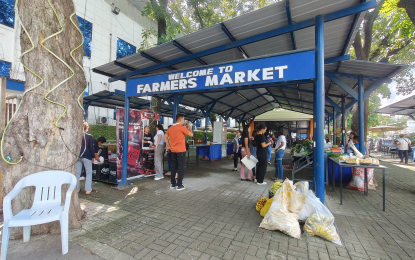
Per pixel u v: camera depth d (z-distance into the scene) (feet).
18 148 9.04
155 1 29.32
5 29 25.30
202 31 13.48
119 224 10.53
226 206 13.33
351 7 10.64
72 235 9.32
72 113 10.20
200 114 44.45
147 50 15.88
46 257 7.63
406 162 37.52
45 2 9.45
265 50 16.83
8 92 25.54
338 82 19.53
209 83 14.15
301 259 7.79
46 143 9.30
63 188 9.75
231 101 36.29
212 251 8.25
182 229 10.09
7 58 25.36
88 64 36.45
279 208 9.91
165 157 35.78
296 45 15.92
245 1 39.88
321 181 11.02
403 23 33.04
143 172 21.15
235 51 17.11
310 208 10.03
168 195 15.52
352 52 44.75
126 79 18.72
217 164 31.60
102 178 19.34
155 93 16.83
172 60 17.43
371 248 8.59
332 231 9.18
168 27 27.50
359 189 17.57
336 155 17.92
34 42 9.31
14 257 7.58
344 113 28.32
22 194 8.92
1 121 14.12
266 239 9.19
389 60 43.16
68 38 10.28
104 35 39.19
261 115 60.08
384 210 12.84
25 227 8.62
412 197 15.80
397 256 8.05
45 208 8.30
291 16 11.62
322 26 11.28
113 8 40.65
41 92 9.29
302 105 41.83
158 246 8.57
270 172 25.34
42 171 8.83
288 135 60.49
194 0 35.45
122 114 18.51
